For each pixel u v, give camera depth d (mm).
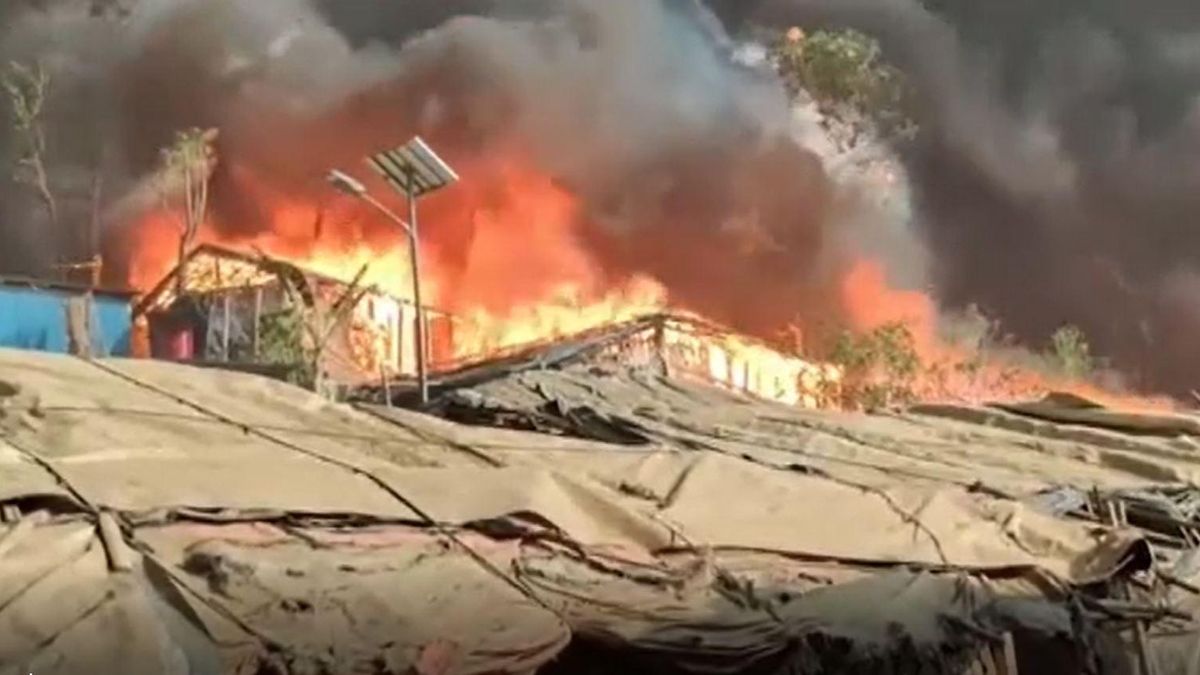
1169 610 7531
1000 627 6434
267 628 4496
